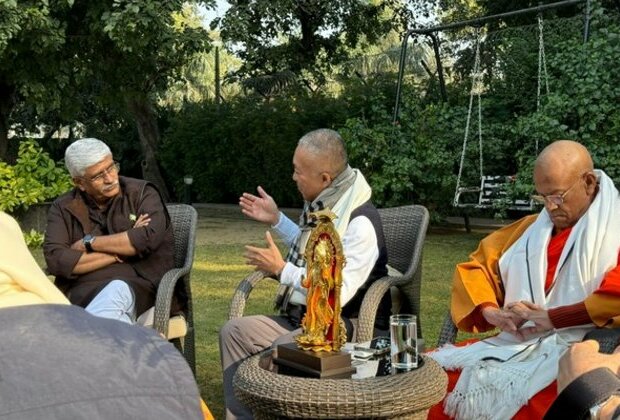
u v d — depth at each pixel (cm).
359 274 327
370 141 1131
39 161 1008
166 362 129
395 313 376
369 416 228
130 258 386
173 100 2855
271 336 335
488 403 274
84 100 1909
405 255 388
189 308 400
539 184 311
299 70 1928
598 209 305
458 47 1872
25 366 122
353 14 1877
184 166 1886
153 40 1251
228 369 335
